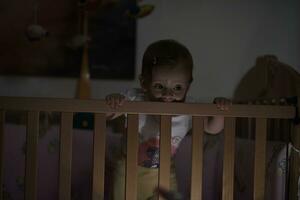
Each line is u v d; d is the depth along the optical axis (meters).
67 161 1.08
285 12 2.38
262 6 2.38
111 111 1.08
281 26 2.38
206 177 1.54
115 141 1.41
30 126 1.07
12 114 1.83
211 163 1.54
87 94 2.21
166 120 1.10
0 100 1.06
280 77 1.39
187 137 1.48
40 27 2.24
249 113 1.13
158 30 2.34
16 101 1.07
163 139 1.10
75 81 2.33
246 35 2.37
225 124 1.13
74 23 2.32
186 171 1.49
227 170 1.13
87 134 1.46
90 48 2.31
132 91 1.36
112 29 2.32
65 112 1.08
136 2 2.32
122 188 1.31
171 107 1.10
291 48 2.37
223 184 1.13
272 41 2.37
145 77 1.29
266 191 1.28
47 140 1.43
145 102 1.09
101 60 2.32
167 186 1.11
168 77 1.23
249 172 1.40
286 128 1.24
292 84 1.29
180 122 1.33
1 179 1.09
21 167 1.39
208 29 2.36
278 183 1.24
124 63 2.33
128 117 1.10
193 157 1.11
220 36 2.37
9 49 2.30
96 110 1.08
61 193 1.08
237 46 2.37
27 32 2.25
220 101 1.11
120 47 2.33
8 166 1.40
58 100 1.07
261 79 1.53
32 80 2.31
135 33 2.33
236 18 2.37
